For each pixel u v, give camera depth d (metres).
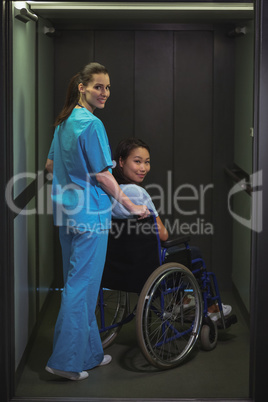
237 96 4.78
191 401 3.12
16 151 3.34
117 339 4.02
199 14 4.39
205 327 3.79
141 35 4.85
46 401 3.12
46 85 4.54
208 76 4.90
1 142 2.97
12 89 3.02
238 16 4.35
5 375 3.09
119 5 4.11
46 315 4.50
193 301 3.91
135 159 3.62
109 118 4.95
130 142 3.65
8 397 3.12
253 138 3.00
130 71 4.89
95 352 3.53
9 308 3.10
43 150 4.42
